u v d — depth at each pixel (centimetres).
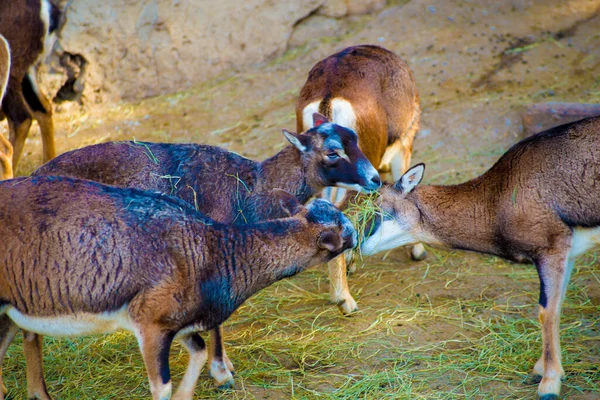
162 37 2308
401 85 1555
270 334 1326
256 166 1241
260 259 1037
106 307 972
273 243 1042
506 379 1170
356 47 1570
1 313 1004
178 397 1066
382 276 1538
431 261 1586
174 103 2245
